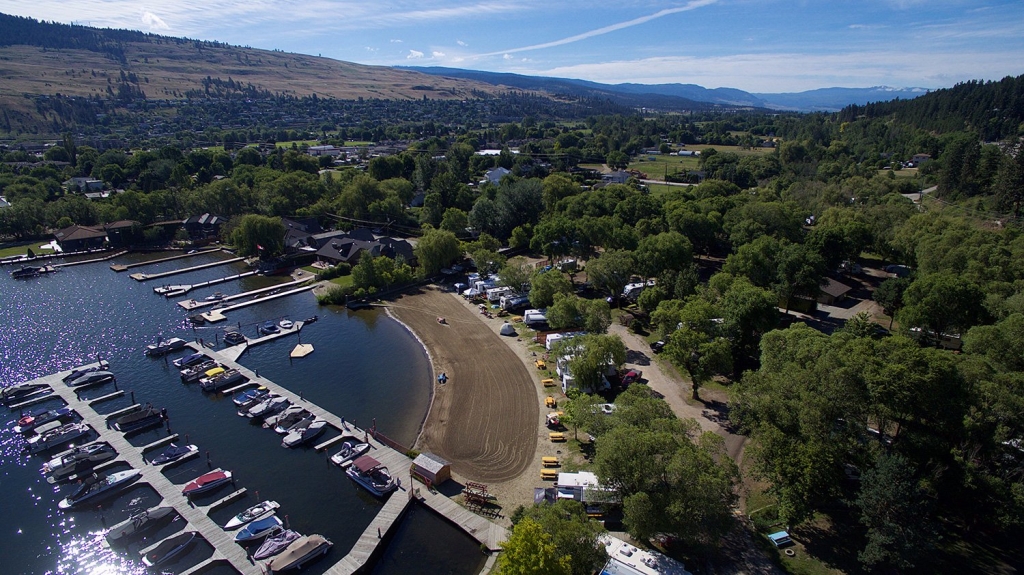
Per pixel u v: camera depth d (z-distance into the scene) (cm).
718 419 7081
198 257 15312
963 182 16050
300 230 16350
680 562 4806
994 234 11100
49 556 5141
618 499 5100
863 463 5200
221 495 5903
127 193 16675
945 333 8681
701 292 9419
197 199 17662
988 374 5412
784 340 6800
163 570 4928
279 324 10638
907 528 4425
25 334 10044
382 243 14462
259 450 6756
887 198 15300
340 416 7506
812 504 5322
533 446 6638
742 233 12731
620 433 5028
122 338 9988
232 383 8394
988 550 4941
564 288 10362
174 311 11319
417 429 7169
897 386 5106
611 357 7569
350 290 12169
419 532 5438
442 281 13225
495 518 5469
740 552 4959
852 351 5738
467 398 7844
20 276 13225
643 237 13112
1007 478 4981
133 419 7125
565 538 4225
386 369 8900
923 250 10862
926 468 5131
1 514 5666
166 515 5516
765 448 5169
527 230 15775
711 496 4519
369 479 6047
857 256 12875
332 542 5266
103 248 15638
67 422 7294
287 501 5844
